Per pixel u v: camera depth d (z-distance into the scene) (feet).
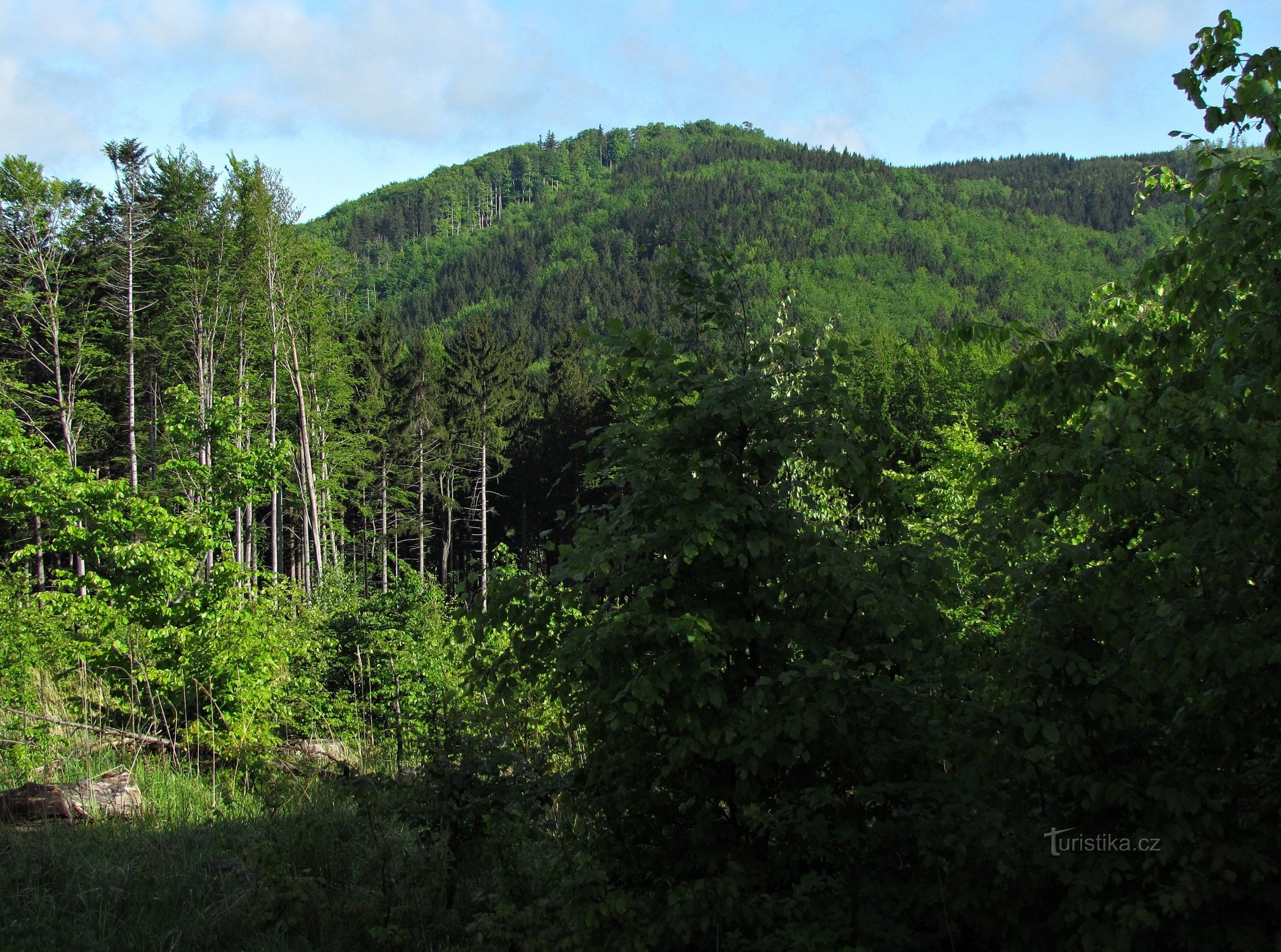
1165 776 12.39
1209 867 12.01
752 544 14.55
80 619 37.22
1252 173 14.44
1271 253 14.46
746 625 14.84
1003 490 16.05
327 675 42.73
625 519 16.25
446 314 569.23
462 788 19.61
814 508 16.72
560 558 16.01
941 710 13.94
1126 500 13.47
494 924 16.51
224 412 42.24
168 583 37.86
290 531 151.12
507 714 21.66
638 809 15.64
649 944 13.65
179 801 28.30
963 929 13.87
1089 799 12.75
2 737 30.42
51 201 100.73
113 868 20.72
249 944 17.87
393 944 17.78
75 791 26.32
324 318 125.90
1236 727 13.00
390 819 22.90
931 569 14.76
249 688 37.04
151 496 40.96
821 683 13.66
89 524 39.29
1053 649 13.14
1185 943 12.10
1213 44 15.49
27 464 38.19
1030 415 16.61
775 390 16.28
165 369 116.88
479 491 176.35
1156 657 12.59
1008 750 13.14
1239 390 12.56
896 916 13.62
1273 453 11.91
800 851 14.44
